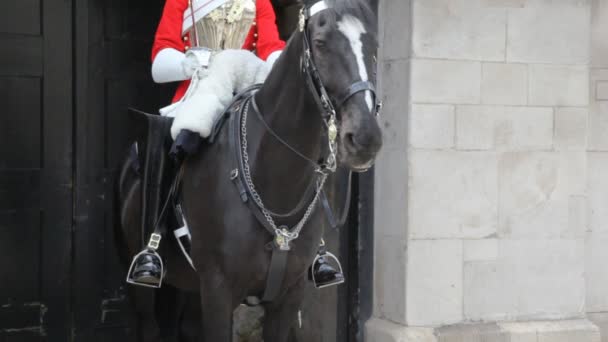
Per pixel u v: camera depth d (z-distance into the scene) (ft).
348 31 12.87
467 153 21.70
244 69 17.02
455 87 21.56
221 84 16.71
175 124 16.05
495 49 21.89
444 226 21.57
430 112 21.34
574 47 22.63
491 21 21.83
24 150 22.86
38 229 23.09
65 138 23.35
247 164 15.21
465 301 21.88
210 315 15.44
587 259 23.71
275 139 14.79
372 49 12.98
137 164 18.97
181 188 16.65
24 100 22.82
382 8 22.06
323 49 13.00
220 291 15.38
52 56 23.08
